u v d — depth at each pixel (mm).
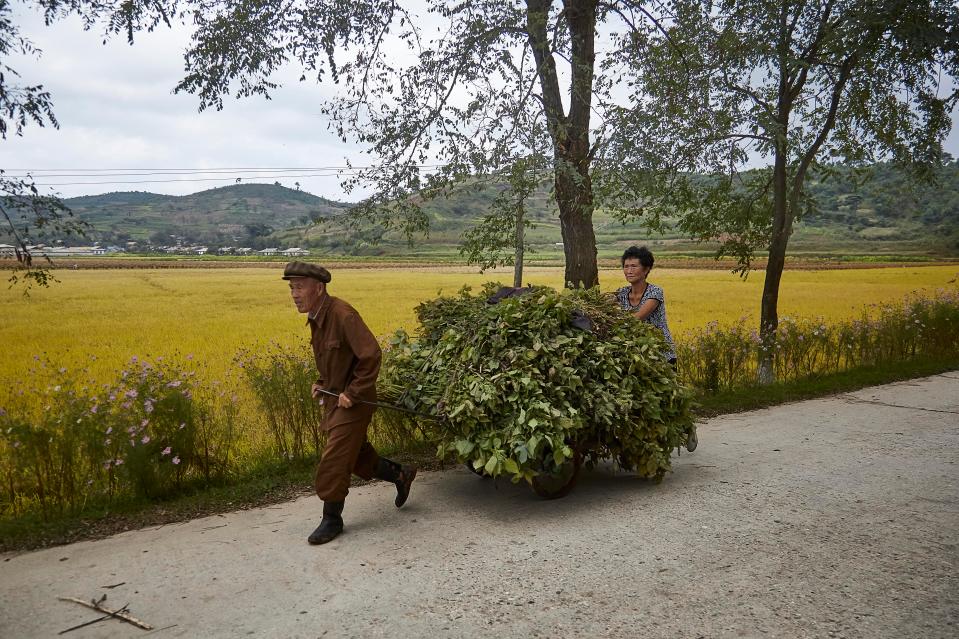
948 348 12320
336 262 97438
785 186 10391
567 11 7867
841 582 3295
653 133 7922
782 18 9133
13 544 3900
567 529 4102
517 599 3145
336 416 4051
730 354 9281
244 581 3352
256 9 7410
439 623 2912
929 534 3920
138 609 3039
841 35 8641
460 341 4926
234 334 19312
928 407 7973
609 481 5234
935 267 74000
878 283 47469
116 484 4730
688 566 3514
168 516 4426
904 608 3018
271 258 108188
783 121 9906
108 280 55281
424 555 3697
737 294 36219
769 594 3174
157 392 4898
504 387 4348
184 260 101875
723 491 4840
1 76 5734
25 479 4500
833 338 11227
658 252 113062
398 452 6039
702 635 2797
